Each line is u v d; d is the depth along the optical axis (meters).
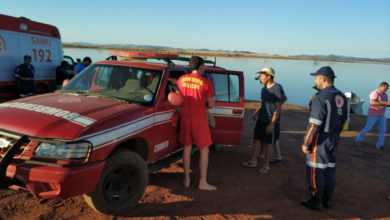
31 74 7.93
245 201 4.13
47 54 8.95
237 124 5.04
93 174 2.88
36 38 8.42
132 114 3.46
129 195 3.46
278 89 5.04
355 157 6.80
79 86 4.26
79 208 3.51
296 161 6.24
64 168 2.70
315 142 3.82
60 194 2.71
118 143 3.17
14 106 3.35
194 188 4.37
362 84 44.62
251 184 4.78
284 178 5.18
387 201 4.54
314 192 3.97
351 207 4.24
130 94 3.99
